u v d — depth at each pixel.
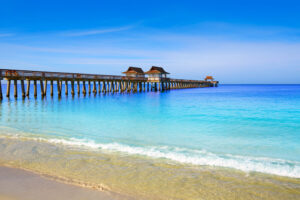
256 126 10.98
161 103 22.69
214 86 110.44
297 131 9.80
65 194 4.03
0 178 4.71
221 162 5.77
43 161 5.75
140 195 4.07
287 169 5.32
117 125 11.07
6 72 22.31
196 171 5.14
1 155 6.23
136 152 6.57
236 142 7.98
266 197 4.01
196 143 7.84
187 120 12.61
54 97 28.47
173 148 7.14
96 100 25.86
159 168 5.32
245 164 5.64
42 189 4.21
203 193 4.16
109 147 7.09
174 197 4.02
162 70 51.19
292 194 4.11
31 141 7.78
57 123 11.49
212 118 13.30
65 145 7.28
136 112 15.88
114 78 37.06
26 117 13.32
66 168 5.29
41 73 25.31
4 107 18.03
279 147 7.41
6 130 9.67
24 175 4.88
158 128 10.40
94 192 4.13
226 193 4.15
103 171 5.11
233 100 26.92
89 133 9.28
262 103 22.89
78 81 30.64
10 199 3.82
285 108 18.34
